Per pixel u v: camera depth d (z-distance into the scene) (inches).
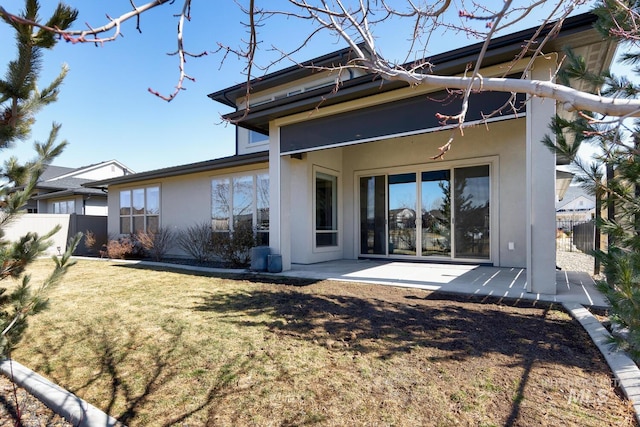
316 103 249.6
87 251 567.5
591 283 227.6
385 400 91.1
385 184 386.6
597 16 146.6
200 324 156.7
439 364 111.6
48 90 115.6
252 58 99.7
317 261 364.2
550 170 187.3
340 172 406.3
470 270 295.6
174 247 467.8
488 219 325.7
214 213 429.7
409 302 189.3
